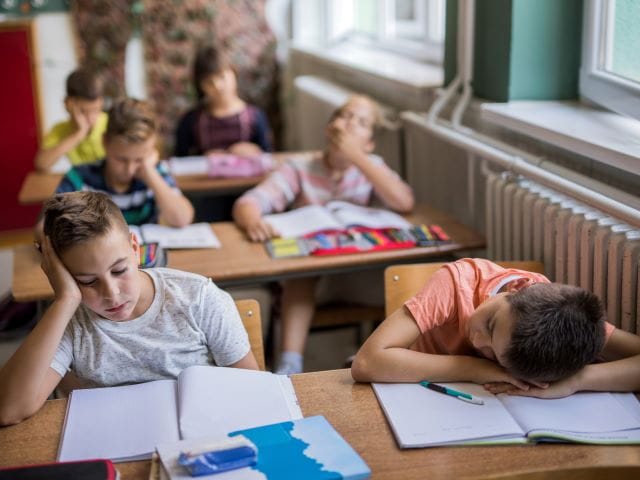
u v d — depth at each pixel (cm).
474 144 251
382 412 147
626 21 232
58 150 345
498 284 169
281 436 136
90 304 157
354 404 150
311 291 273
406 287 198
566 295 146
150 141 264
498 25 265
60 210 152
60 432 144
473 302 168
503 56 263
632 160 186
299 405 150
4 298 255
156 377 170
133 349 167
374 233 256
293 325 270
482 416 143
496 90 270
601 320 147
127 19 509
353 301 282
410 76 350
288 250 244
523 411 144
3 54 457
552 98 263
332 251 243
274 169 297
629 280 179
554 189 210
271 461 129
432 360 156
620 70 238
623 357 158
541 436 135
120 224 155
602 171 218
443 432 138
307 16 532
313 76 511
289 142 562
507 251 235
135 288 157
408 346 166
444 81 315
